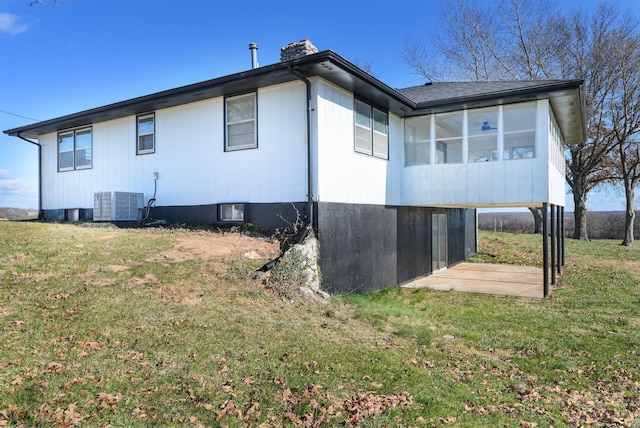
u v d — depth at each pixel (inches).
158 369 148.1
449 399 150.0
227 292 235.5
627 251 701.3
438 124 421.1
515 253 673.6
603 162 913.5
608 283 420.2
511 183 380.8
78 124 474.0
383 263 402.9
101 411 121.2
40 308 182.5
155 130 414.6
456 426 131.4
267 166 340.8
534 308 311.6
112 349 156.4
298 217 320.8
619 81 795.4
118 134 445.1
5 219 555.8
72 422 114.7
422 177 426.3
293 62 286.5
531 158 372.5
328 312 247.8
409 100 388.2
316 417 131.6
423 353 198.7
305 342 191.0
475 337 230.8
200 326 187.9
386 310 286.0
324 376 159.0
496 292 385.1
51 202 517.3
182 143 394.3
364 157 372.2
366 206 374.9
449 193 411.2
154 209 415.5
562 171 533.6
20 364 137.1
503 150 385.7
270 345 181.6
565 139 575.5
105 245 293.3
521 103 378.6
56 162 510.0
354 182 357.4
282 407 135.9
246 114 353.4
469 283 442.6
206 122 378.0
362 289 364.8
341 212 338.6
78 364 142.7
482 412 142.5
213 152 373.7
